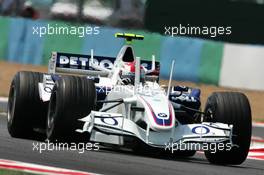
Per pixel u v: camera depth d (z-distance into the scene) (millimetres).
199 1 102250
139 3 104625
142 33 84188
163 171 28828
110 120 31734
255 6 103375
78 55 39781
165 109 31719
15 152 31641
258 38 103250
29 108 37031
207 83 82375
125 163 30188
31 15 107062
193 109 34406
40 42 89125
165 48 83188
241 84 82312
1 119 48969
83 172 27375
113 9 106000
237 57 82250
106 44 85750
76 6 107062
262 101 75438
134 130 31625
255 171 32312
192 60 82375
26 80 37250
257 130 56188
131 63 35594
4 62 89938
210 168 31484
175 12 102750
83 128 31609
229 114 32844
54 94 33312
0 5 109688
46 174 26656
